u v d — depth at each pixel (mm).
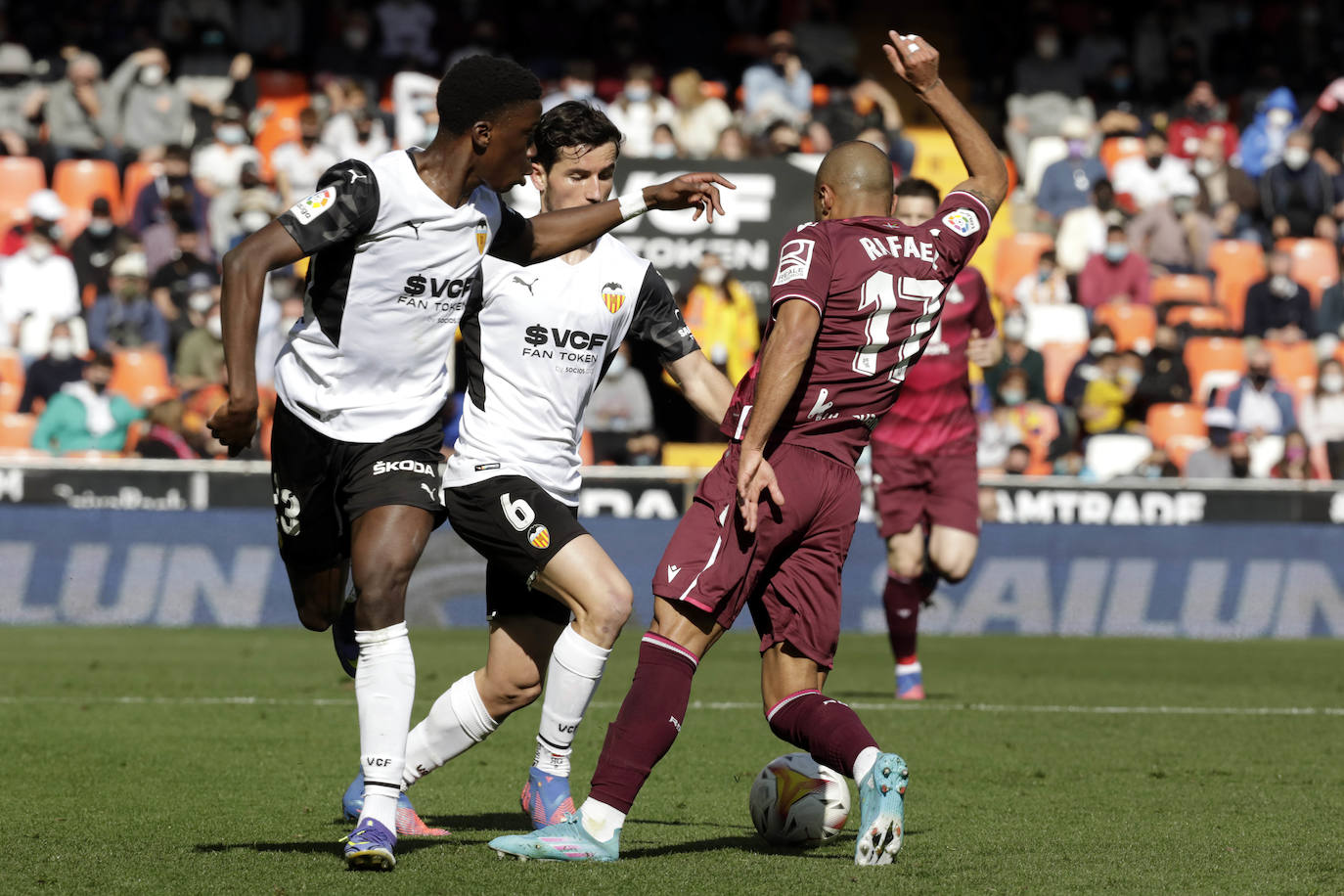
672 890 13016
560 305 15547
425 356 14852
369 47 70688
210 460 49156
